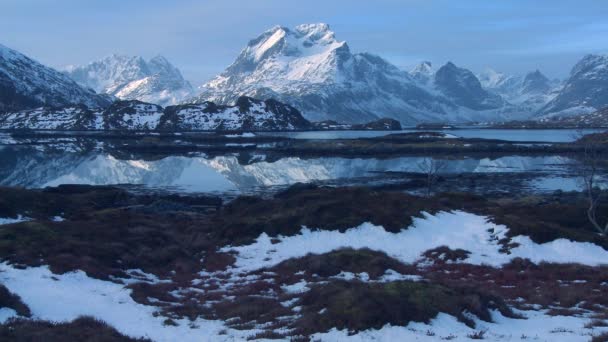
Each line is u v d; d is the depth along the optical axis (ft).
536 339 86.63
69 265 140.56
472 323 97.55
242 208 248.52
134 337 91.56
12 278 127.54
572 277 148.87
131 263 159.43
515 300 125.90
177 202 303.89
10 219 207.10
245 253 181.98
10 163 539.70
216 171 492.95
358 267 154.40
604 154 575.79
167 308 116.98
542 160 583.99
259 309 114.21
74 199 263.29
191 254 182.50
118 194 295.28
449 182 410.52
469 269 158.40
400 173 469.57
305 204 229.25
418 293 103.71
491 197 329.72
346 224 197.06
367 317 93.40
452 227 203.72
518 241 179.73
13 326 89.71
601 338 83.71
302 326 96.43
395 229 194.18
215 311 117.60
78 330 90.68
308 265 156.87
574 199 309.63
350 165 540.52
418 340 84.79
